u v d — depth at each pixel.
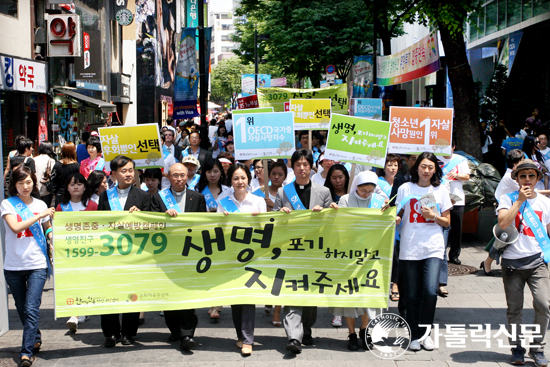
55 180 9.30
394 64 15.03
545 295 5.19
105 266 5.59
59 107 18.84
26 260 5.43
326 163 7.44
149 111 32.50
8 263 5.47
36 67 16.02
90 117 22.39
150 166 6.78
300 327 5.56
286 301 5.64
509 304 5.38
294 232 5.70
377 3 16.50
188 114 13.98
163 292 5.64
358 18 24.45
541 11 18.05
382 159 6.27
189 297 5.65
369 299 5.62
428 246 5.54
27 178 5.45
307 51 25.31
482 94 22.25
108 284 5.59
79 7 20.48
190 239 5.69
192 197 6.10
